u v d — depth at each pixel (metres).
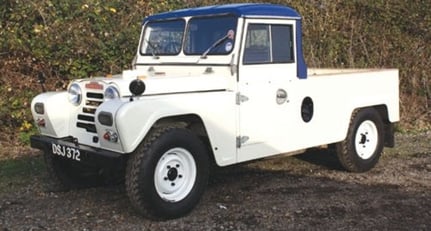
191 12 5.75
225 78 5.32
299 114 5.88
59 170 5.87
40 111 5.49
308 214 5.09
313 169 6.88
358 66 11.44
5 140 8.23
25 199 5.64
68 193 5.86
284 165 7.09
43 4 8.60
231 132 5.28
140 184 4.67
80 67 8.59
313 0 11.54
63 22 8.56
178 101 4.86
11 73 8.37
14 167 6.95
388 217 4.99
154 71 5.99
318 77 6.06
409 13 11.82
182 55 5.78
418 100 11.30
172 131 4.84
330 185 6.11
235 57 5.27
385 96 6.92
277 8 5.64
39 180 6.35
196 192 5.05
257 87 5.46
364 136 6.72
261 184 6.18
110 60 8.73
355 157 6.57
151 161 4.69
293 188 6.00
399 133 9.77
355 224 4.82
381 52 11.62
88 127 5.18
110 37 8.76
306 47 11.08
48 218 5.05
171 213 4.88
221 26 5.45
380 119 6.88
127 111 4.53
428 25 11.82
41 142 5.49
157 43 6.11
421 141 8.88
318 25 11.33
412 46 11.71
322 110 6.13
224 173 6.69
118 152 4.69
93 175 6.06
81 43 8.49
